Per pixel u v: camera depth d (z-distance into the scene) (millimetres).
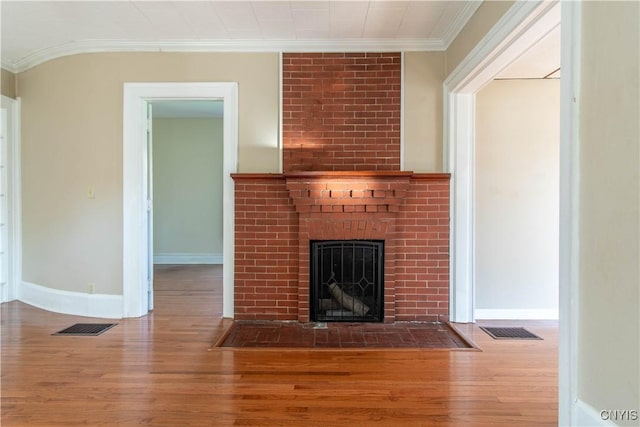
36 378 2344
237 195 3461
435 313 3475
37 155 3898
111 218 3604
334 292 3463
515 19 2174
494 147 3521
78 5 2873
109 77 3570
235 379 2338
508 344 2934
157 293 4555
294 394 2160
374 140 3521
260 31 3295
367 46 3490
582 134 1534
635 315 1298
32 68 3910
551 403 2080
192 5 2873
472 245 3461
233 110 3531
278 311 3488
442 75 3506
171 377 2361
